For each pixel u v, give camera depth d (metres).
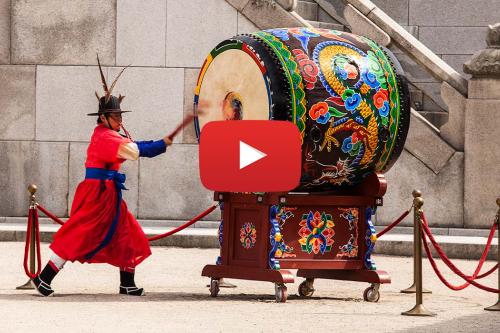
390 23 26.14
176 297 16.44
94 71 27.08
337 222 16.72
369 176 16.89
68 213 27.09
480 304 16.64
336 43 16.42
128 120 26.98
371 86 16.31
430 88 29.14
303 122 15.77
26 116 27.28
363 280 16.75
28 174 27.23
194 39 26.80
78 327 12.86
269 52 15.87
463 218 25.42
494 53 25.12
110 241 16.30
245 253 16.42
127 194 26.92
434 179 25.55
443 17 30.41
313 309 15.31
